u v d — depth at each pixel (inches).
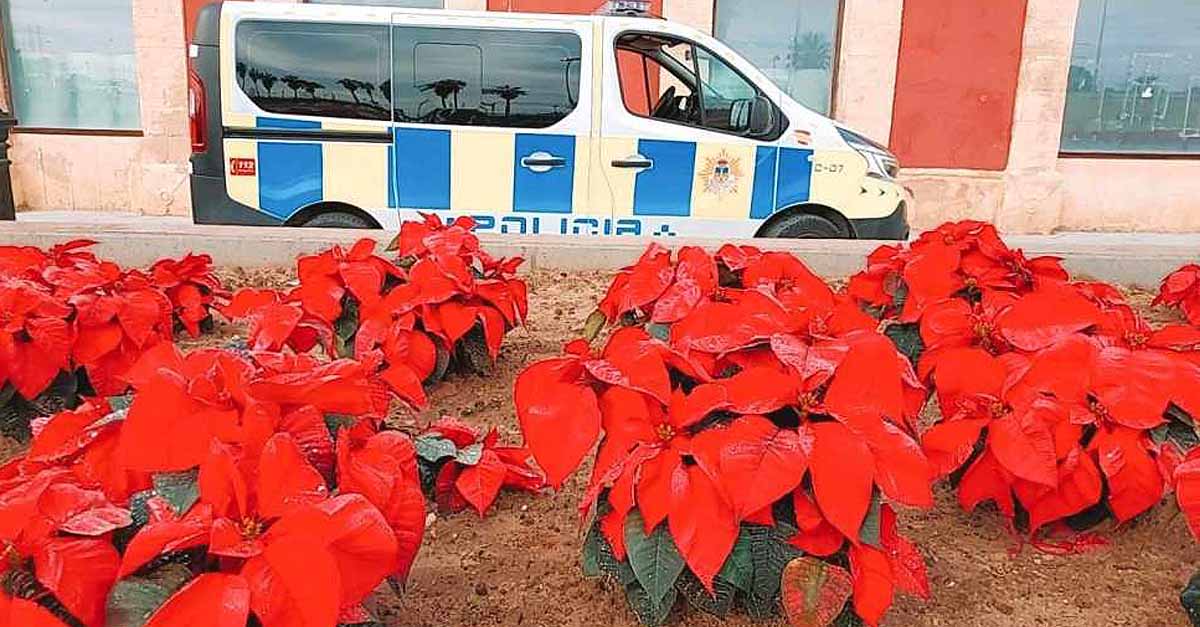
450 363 123.5
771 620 69.1
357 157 231.0
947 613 75.0
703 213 241.3
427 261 114.9
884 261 123.0
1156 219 398.9
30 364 93.5
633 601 69.5
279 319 91.4
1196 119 402.9
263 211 230.7
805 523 61.6
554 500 92.6
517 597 76.2
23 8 376.8
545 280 181.5
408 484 60.0
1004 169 382.6
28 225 193.2
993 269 113.7
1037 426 73.8
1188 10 396.8
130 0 378.0
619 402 65.9
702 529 60.3
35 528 49.7
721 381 65.9
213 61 225.5
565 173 237.5
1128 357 75.6
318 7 228.5
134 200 376.8
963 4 366.9
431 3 364.8
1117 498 76.3
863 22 366.9
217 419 54.9
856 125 375.9
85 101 386.0
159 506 53.6
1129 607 76.2
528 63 234.2
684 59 244.4
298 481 52.0
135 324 99.7
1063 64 372.5
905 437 61.1
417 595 76.3
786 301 88.3
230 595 46.8
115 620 48.6
